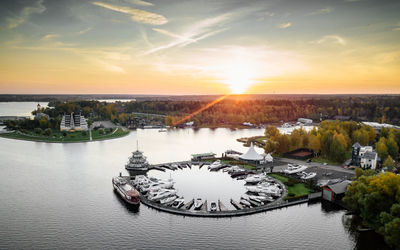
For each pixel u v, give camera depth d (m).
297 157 190.62
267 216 109.62
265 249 88.31
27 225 102.75
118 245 90.50
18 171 168.62
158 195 125.19
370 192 95.81
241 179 154.25
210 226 102.38
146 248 88.75
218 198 127.31
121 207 118.12
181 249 88.25
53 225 102.81
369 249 87.88
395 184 91.38
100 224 103.81
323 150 193.00
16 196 129.25
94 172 167.62
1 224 103.38
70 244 91.06
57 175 161.25
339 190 118.19
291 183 138.12
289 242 92.25
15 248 88.62
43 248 88.75
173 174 165.00
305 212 112.81
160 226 102.50
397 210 83.81
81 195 131.12
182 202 121.25
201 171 171.25
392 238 80.56
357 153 169.62
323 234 96.75
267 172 159.75
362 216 100.50
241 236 95.81
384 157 172.00
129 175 161.88
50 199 126.12
